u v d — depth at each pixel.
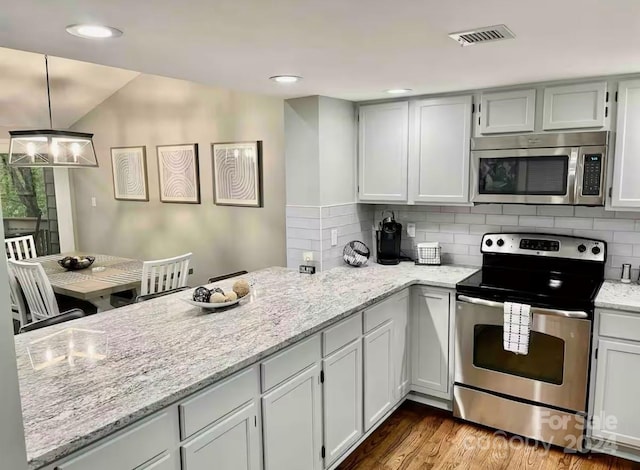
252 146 4.36
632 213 2.94
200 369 1.73
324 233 3.39
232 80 2.70
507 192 3.04
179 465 1.62
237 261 4.66
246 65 2.32
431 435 2.92
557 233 3.20
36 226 6.01
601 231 3.05
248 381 1.87
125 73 5.09
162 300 2.69
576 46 2.04
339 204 3.52
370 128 3.53
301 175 3.41
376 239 3.82
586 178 2.78
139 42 1.90
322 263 3.40
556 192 2.87
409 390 3.27
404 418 3.12
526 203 2.99
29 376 1.70
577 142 2.78
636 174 2.67
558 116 2.84
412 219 3.77
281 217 4.28
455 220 3.58
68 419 1.39
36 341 2.05
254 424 1.92
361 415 2.68
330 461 2.42
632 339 2.50
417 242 3.78
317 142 3.28
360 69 2.45
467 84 2.90
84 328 2.21
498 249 3.34
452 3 1.51
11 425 1.06
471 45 2.01
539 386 2.75
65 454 1.27
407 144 3.38
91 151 3.89
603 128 2.73
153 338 2.06
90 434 1.32
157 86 5.04
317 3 1.50
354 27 1.75
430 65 2.37
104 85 5.28
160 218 5.28
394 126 3.42
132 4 1.47
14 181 5.74
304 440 2.22
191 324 2.25
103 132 5.68
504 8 1.57
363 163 3.61
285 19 1.64
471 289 2.91
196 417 1.66
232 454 1.83
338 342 2.41
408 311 3.16
